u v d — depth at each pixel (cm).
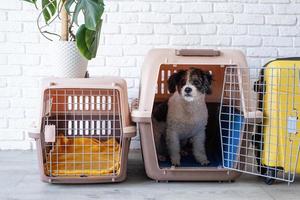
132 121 168
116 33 225
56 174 159
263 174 169
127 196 149
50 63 223
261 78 170
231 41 228
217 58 166
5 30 220
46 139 158
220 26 227
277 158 163
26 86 223
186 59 164
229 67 169
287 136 161
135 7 225
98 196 149
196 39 227
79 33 158
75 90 170
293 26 228
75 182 160
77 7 156
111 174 162
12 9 220
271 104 163
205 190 158
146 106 161
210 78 187
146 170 167
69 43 170
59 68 171
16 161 200
